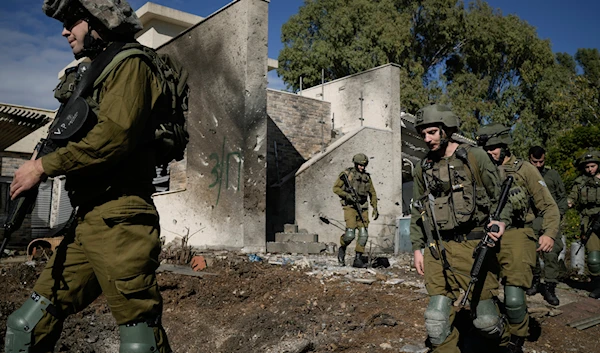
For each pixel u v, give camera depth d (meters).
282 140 13.78
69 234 2.20
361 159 7.71
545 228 4.00
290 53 25.47
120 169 2.09
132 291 2.04
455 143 3.31
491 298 3.24
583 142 10.67
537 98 28.53
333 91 15.14
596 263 6.10
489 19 28.39
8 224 2.07
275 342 4.20
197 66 9.99
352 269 7.04
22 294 5.00
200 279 5.84
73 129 1.94
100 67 2.04
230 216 8.88
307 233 11.27
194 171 9.81
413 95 24.91
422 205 3.35
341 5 25.73
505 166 4.41
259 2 9.15
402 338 4.08
